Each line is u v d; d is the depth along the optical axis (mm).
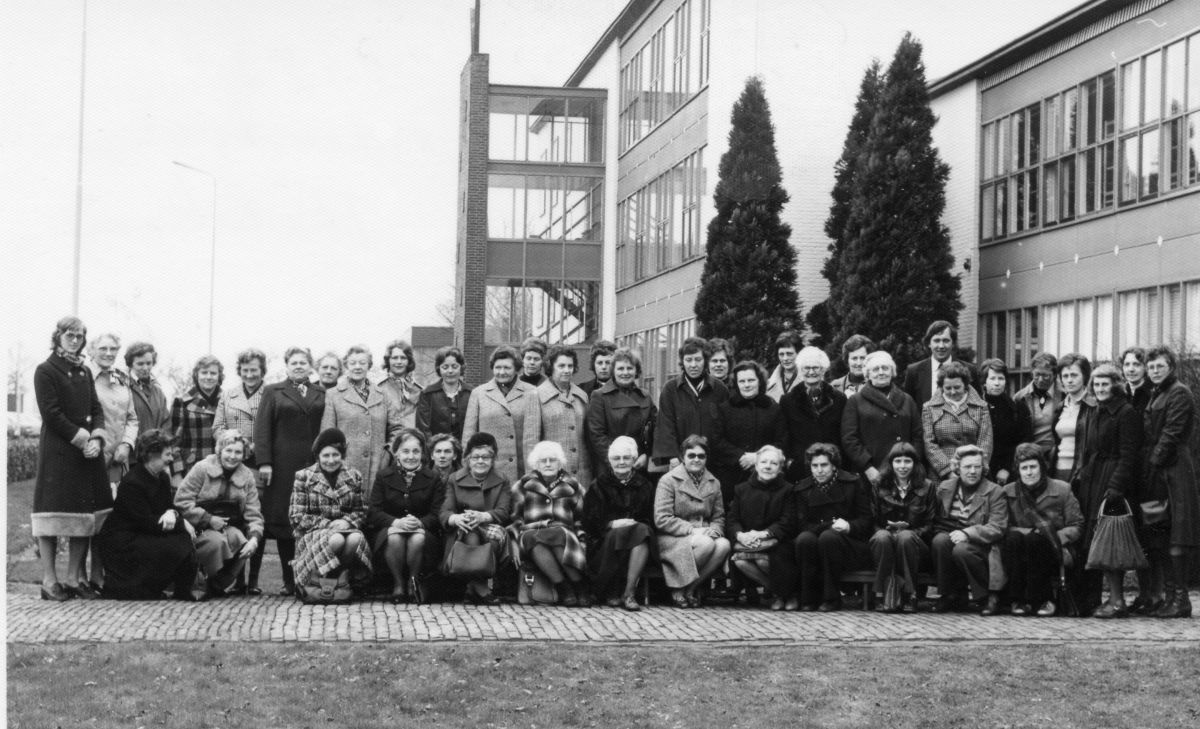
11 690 7762
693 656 9039
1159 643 9781
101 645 9031
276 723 7258
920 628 10375
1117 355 22672
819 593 11531
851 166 26891
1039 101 25312
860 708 7797
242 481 11914
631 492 11656
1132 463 11117
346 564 11398
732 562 11641
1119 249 22688
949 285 24812
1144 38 22078
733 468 12016
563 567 11383
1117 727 7504
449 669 8461
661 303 34594
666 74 34625
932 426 12039
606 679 8336
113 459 12016
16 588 12367
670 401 12117
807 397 12094
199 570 11586
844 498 11586
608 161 41000
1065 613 11250
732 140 26750
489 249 41344
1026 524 11375
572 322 41531
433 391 12812
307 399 12320
